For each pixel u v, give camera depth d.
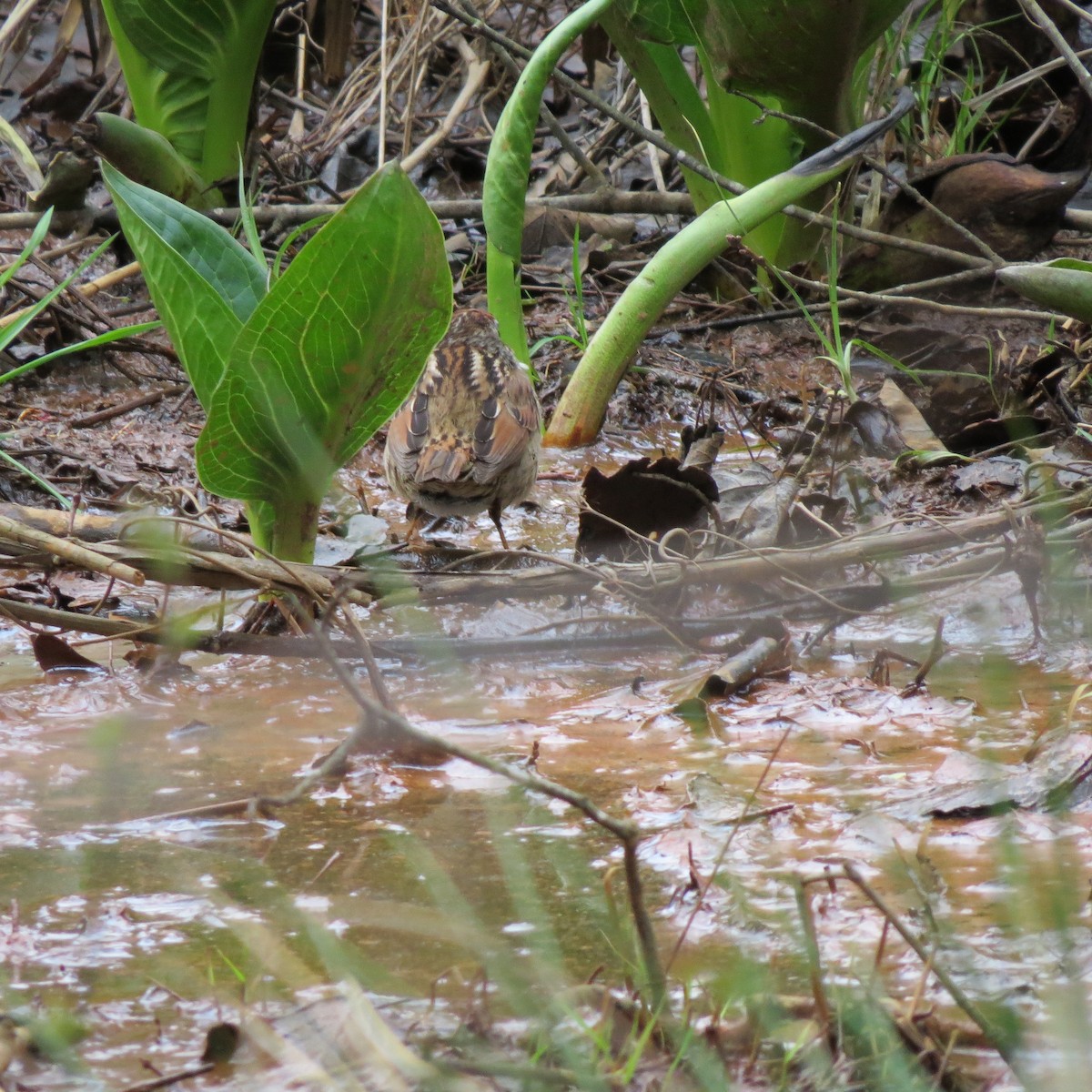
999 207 16.08
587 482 10.34
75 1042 4.59
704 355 15.97
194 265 9.04
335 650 8.77
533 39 21.52
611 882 5.30
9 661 8.82
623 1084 4.16
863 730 7.68
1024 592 9.17
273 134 20.81
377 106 20.00
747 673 8.33
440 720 7.83
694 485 10.45
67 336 15.00
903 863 5.87
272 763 7.20
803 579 9.79
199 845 6.19
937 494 12.03
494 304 13.72
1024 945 5.16
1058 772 6.60
